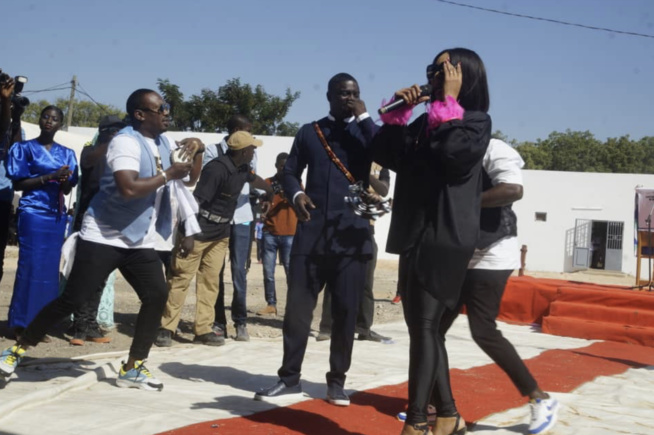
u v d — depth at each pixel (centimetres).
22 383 487
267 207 905
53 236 654
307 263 470
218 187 667
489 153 414
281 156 850
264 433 393
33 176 648
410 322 363
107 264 463
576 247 3156
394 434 408
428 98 371
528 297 945
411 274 362
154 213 483
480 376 574
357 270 468
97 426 389
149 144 473
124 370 489
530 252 3209
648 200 1205
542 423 417
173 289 666
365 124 469
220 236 674
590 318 880
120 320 802
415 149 372
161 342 664
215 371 567
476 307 419
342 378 469
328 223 467
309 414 438
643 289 1137
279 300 1116
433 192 362
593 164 8262
